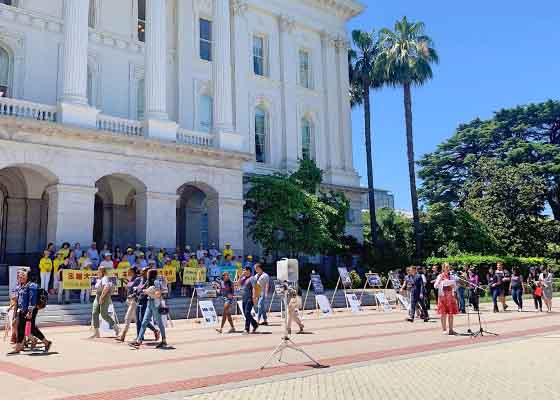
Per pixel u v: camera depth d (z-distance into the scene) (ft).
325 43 138.21
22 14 89.71
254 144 119.55
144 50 98.12
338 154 136.26
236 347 42.37
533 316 70.85
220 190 93.56
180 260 85.15
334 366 33.14
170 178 87.45
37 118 76.79
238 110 116.67
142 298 45.29
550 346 42.47
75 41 81.30
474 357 36.88
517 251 149.89
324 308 73.87
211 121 112.68
